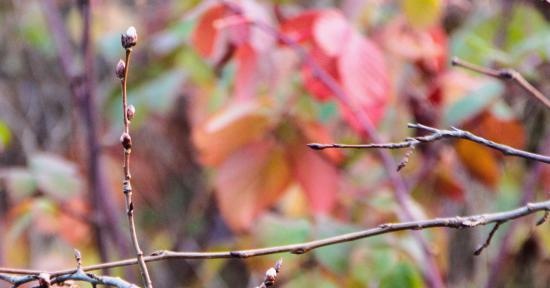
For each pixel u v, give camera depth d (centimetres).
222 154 545
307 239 543
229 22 539
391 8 569
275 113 545
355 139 563
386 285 539
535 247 567
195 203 638
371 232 502
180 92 582
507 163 573
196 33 545
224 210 545
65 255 624
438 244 556
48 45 702
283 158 545
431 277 541
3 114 730
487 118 555
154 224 682
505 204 573
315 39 537
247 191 545
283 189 546
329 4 575
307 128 545
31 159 571
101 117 631
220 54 546
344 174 560
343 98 537
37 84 742
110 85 647
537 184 564
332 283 542
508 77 516
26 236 613
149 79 580
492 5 575
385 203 552
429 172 563
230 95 562
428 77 561
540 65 564
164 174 678
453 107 550
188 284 668
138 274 658
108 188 581
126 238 632
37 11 699
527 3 569
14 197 582
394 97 554
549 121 569
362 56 536
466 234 580
